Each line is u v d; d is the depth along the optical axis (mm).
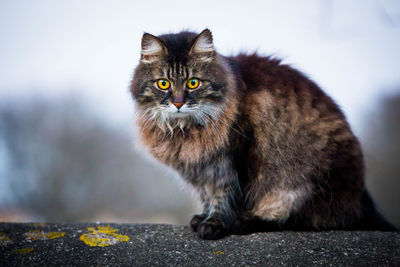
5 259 2850
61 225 3568
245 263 2793
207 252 2967
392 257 2828
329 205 3602
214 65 3471
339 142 3631
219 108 3439
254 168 3566
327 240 3160
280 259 2836
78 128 12375
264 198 3635
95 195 11703
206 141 3438
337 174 3611
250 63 3861
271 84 3641
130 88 3727
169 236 3293
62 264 2785
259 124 3500
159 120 3568
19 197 11492
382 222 3859
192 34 3760
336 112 3760
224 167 3494
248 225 3514
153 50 3498
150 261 2822
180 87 3416
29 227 3488
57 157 11945
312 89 3779
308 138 3553
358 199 3715
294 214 3588
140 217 11297
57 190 11625
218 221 3447
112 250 2979
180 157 3547
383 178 11430
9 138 12047
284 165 3531
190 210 11328
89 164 11953
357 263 2756
